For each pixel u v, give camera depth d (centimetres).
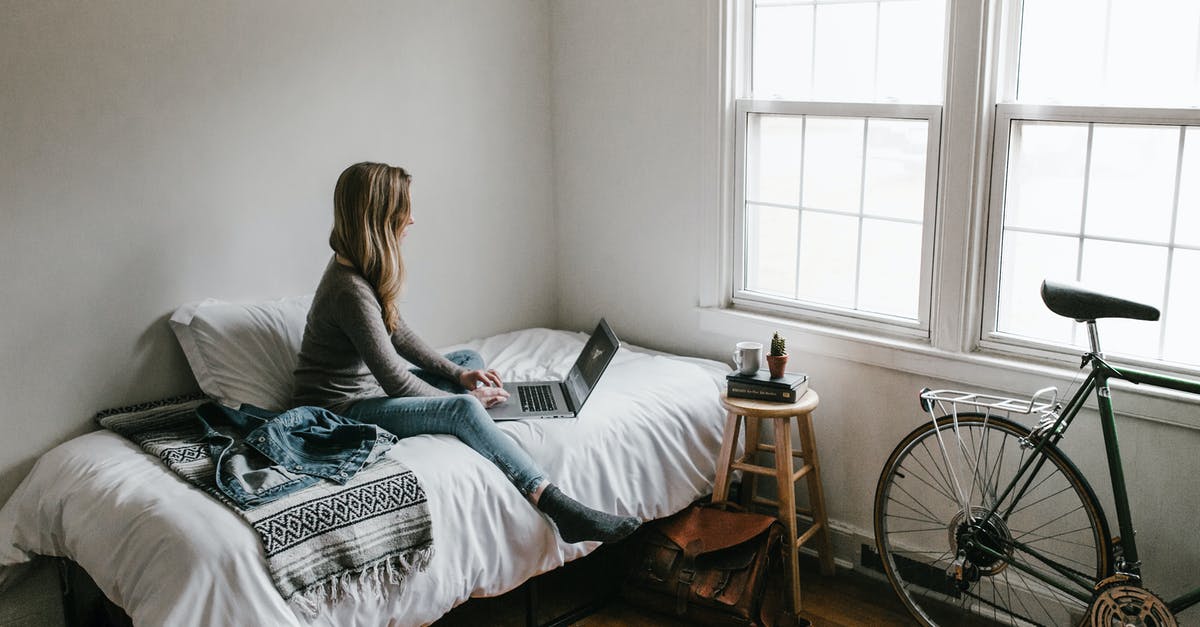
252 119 294
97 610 262
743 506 304
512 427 266
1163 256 245
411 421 258
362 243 265
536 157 372
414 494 226
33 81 253
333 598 209
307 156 308
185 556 198
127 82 268
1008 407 252
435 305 349
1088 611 238
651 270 354
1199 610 245
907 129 287
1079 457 260
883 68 291
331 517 213
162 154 277
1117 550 238
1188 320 244
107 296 273
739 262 334
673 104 333
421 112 334
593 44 353
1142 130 242
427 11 329
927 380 286
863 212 302
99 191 268
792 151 316
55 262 263
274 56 296
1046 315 269
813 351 309
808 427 295
